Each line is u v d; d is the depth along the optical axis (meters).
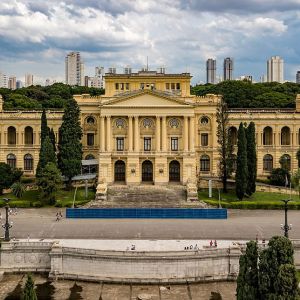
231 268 89.06
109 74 151.75
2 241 94.38
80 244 95.69
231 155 141.38
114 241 98.06
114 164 147.75
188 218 120.56
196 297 81.88
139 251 88.31
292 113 160.50
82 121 155.88
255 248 61.31
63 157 140.38
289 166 159.62
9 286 86.19
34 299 59.50
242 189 133.12
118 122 147.62
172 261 87.94
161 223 115.19
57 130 160.50
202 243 96.31
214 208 125.12
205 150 154.62
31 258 92.56
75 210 120.25
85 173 149.00
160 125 146.38
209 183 136.12
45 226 111.06
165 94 145.12
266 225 112.06
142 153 145.75
